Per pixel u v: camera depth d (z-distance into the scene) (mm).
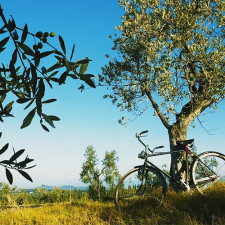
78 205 6883
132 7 6539
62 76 1662
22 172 1732
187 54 5898
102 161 9586
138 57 6430
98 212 5512
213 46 6055
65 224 5027
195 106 6734
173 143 6535
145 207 4871
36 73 1662
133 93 6973
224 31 6098
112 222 4770
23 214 5973
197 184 5172
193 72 6320
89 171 9484
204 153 5375
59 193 9711
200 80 6422
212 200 4570
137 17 6070
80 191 9820
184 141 5324
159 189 5262
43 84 1678
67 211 6223
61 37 1647
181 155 5855
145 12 6383
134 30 6270
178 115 6914
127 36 6434
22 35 1646
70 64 1698
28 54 1681
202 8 6105
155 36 6148
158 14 6254
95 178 9477
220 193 4805
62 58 1706
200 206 4398
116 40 6746
